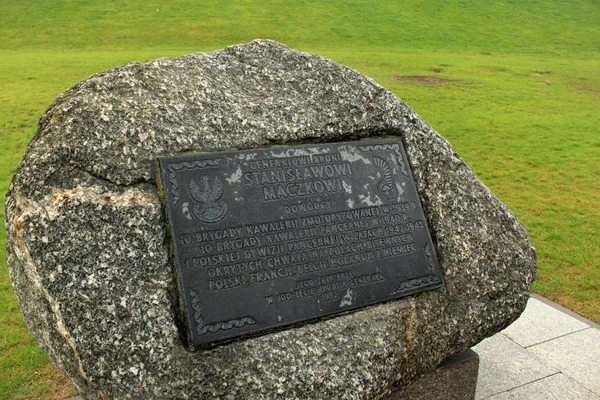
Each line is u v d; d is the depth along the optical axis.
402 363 3.07
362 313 3.10
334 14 27.98
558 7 32.19
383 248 3.27
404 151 3.59
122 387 2.53
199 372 2.61
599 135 11.55
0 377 4.09
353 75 3.64
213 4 28.20
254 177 3.07
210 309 2.76
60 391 3.95
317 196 3.19
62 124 2.82
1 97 12.29
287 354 2.78
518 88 16.20
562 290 5.42
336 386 2.79
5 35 23.05
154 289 2.71
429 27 27.34
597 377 3.96
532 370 4.04
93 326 2.56
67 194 2.71
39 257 2.60
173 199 2.85
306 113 3.40
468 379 3.51
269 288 2.91
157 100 3.06
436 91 15.17
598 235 6.73
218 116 3.16
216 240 2.88
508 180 8.91
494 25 28.56
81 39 22.53
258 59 3.60
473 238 3.55
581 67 20.30
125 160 2.85
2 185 7.93
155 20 25.33
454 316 3.33
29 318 2.81
